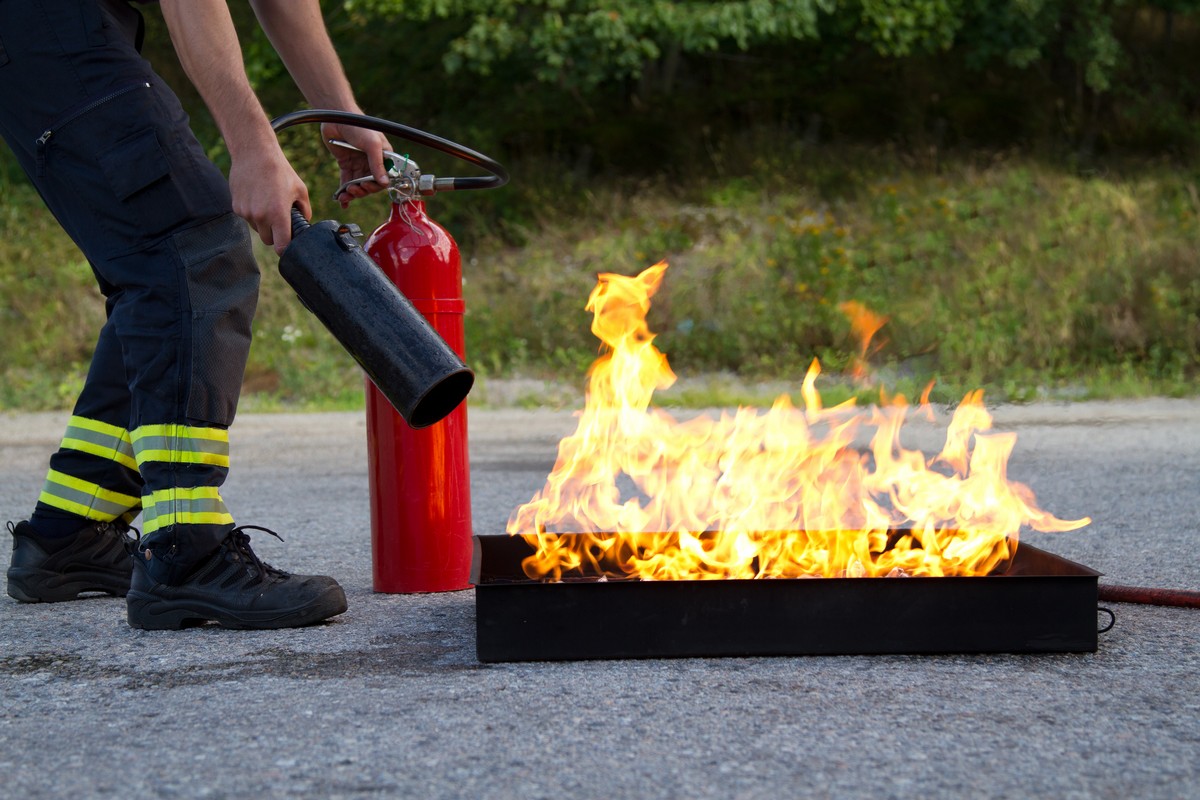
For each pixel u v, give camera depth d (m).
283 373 8.88
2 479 5.07
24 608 2.62
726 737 1.65
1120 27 14.57
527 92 14.04
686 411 7.35
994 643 2.04
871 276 9.79
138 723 1.77
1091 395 7.86
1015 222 10.63
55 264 10.98
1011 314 9.05
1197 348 8.79
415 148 13.28
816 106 13.66
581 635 2.04
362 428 6.98
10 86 2.35
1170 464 4.89
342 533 3.57
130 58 2.34
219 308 2.33
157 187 2.29
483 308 10.02
